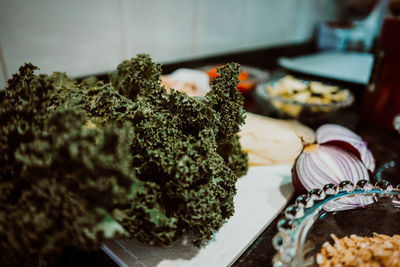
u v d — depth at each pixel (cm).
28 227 25
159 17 110
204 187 35
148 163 37
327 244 36
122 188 27
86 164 26
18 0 74
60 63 89
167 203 36
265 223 45
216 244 41
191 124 40
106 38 98
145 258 38
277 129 76
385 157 70
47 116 32
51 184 27
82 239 26
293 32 197
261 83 106
